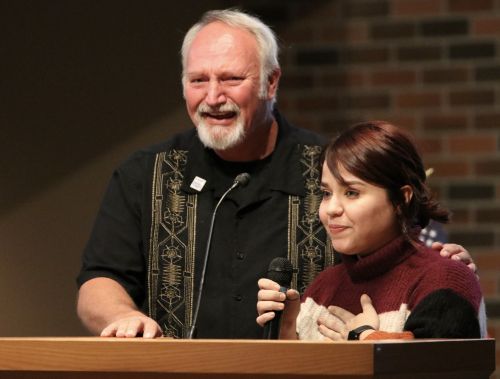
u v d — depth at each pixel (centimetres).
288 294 670
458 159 1476
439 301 629
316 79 1508
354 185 676
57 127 1303
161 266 898
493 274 1454
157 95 1391
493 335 1437
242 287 877
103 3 1349
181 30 1400
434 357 511
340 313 681
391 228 686
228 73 864
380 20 1498
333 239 688
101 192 1339
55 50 1305
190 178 910
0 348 507
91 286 882
